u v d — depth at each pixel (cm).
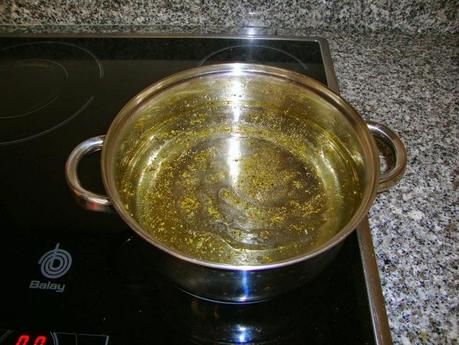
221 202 44
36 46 60
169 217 42
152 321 33
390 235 38
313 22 62
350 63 57
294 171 48
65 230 39
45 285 35
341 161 47
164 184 46
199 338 32
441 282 35
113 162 38
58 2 61
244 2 60
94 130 49
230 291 32
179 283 34
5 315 34
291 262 29
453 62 57
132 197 44
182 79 46
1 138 48
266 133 52
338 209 44
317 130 49
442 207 40
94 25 63
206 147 50
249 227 42
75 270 36
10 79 55
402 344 32
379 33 62
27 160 46
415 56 58
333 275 36
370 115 50
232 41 60
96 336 32
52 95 53
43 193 42
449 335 32
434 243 38
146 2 60
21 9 61
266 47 59
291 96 48
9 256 37
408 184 42
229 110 52
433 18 60
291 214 43
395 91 53
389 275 36
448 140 47
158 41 61
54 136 48
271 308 34
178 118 50
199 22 62
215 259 39
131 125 44
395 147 38
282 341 32
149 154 49
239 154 49
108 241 38
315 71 56
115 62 58
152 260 35
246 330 33
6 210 41
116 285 35
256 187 46
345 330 33
